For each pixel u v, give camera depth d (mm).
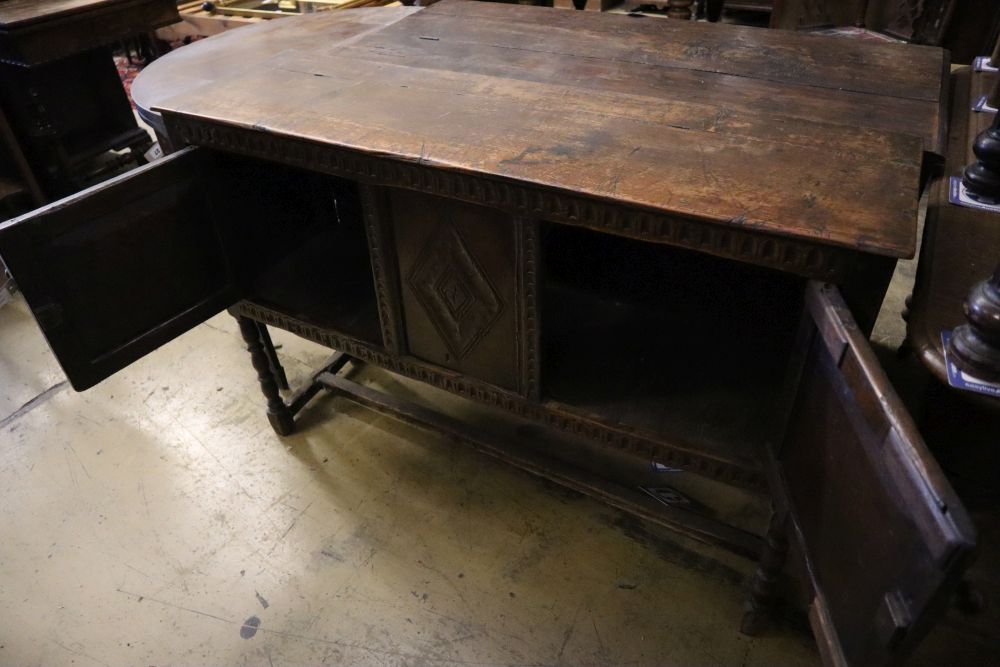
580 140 1180
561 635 1430
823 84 1379
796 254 941
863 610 804
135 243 1341
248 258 1647
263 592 1540
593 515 1676
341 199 1977
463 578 1549
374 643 1434
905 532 691
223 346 2283
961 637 1384
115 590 1557
